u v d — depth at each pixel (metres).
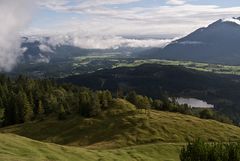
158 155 92.31
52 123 162.12
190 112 195.12
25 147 69.25
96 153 80.81
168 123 139.25
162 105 193.75
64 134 145.75
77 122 154.62
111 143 120.50
